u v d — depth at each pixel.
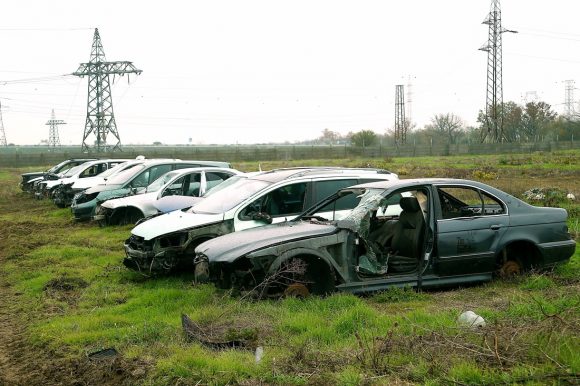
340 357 5.51
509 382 4.70
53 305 8.84
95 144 74.81
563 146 80.31
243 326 6.74
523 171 37.78
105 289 9.66
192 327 6.66
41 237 15.70
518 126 105.00
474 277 8.62
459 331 5.90
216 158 73.00
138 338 6.71
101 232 15.98
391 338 5.66
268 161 71.94
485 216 8.67
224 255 7.96
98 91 71.38
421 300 7.89
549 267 8.98
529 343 5.41
